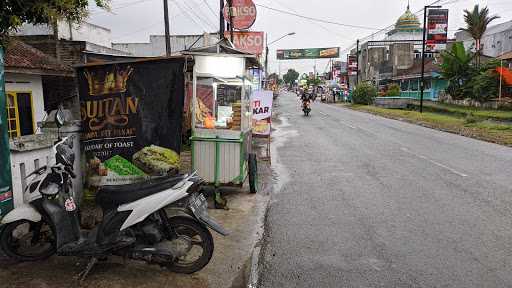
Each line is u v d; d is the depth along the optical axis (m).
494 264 4.93
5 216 4.36
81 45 16.59
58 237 4.31
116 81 6.11
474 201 7.59
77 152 6.23
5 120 4.62
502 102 28.20
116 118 6.18
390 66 54.31
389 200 7.71
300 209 7.19
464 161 11.69
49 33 17.28
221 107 7.96
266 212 7.03
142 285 4.23
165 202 4.18
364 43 64.44
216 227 4.37
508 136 16.78
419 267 4.86
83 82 6.16
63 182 4.42
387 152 13.32
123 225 4.20
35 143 5.41
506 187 8.62
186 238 4.39
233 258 5.05
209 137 7.39
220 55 7.40
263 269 4.81
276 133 19.11
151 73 6.07
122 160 6.26
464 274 4.68
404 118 27.12
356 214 6.89
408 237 5.82
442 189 8.48
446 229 6.13
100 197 4.40
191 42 28.78
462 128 20.14
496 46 43.78
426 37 31.84
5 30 4.67
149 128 6.18
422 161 11.68
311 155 12.83
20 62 10.66
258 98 12.21
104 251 4.20
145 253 4.21
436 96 40.03
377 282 4.50
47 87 13.16
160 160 6.20
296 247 5.48
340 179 9.47
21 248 4.86
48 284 4.18
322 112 35.34
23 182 5.28
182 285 4.28
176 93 6.12
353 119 27.47
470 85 32.34
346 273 4.71
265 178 9.59
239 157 7.42
